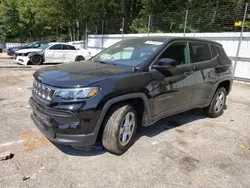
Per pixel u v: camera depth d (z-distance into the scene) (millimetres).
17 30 29047
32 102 3035
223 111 5355
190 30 12359
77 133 2582
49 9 19797
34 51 12242
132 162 2840
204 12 11914
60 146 3111
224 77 4703
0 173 2447
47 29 29453
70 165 2688
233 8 10430
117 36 15305
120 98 2783
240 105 6008
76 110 2516
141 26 16078
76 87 2531
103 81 2676
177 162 2906
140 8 23625
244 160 3066
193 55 4020
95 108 2584
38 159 2768
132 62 3367
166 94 3420
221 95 4840
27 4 25688
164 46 3510
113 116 2836
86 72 2918
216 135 3871
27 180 2365
